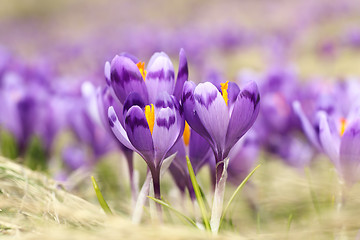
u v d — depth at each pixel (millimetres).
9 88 879
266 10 5781
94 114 654
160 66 567
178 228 563
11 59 1143
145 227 558
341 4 4266
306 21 4059
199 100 552
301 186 654
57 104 856
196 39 2789
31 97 827
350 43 2668
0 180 638
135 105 554
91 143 848
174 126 552
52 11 7367
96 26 6410
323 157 758
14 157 794
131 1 7555
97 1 7625
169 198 671
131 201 637
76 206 609
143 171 793
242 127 555
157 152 557
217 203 561
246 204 667
